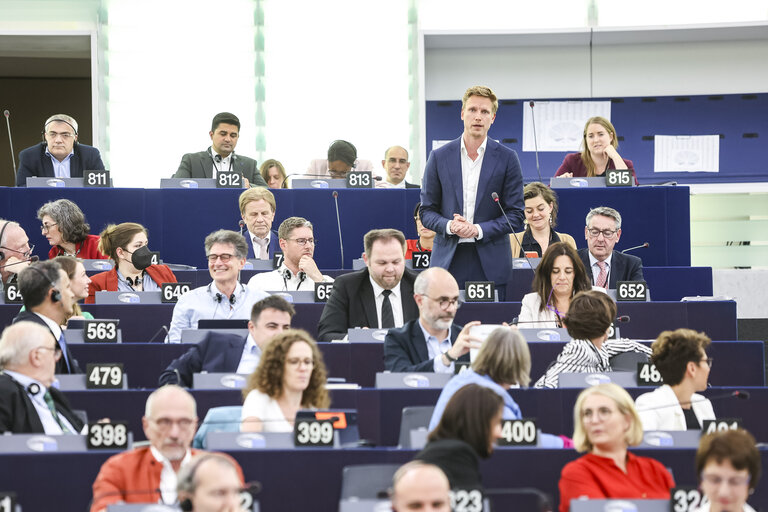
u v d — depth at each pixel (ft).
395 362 25.07
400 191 39.55
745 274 43.60
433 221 31.89
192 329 26.89
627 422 19.26
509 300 34.12
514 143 53.42
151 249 38.78
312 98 51.72
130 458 18.71
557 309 28.12
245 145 51.42
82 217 35.17
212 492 15.30
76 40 51.72
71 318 27.99
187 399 18.88
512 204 32.19
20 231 31.53
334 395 23.32
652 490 19.08
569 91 53.57
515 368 20.53
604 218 32.71
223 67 51.52
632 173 38.83
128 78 51.13
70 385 23.79
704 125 53.42
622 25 52.37
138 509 17.22
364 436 23.26
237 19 51.72
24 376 21.29
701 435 20.81
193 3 51.60
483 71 53.52
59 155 40.19
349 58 51.96
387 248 28.48
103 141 50.70
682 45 53.57
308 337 21.38
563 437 21.76
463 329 24.41
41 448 19.52
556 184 38.93
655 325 31.01
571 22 52.75
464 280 31.81
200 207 39.09
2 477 19.08
